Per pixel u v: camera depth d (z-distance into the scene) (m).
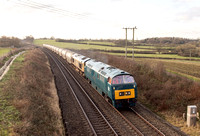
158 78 23.55
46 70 30.92
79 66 29.91
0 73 20.11
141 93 20.30
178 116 13.91
